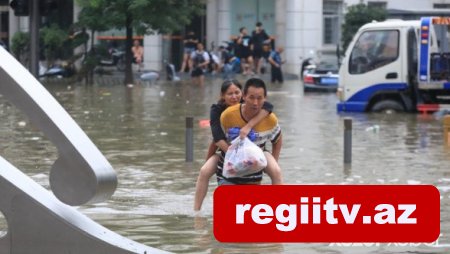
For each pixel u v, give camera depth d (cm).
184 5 6462
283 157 2642
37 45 4438
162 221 1709
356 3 8356
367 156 2694
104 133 3219
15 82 1208
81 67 6656
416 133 3394
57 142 1209
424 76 4281
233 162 1603
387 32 4341
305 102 5038
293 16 8256
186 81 7069
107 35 8088
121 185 2119
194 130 3338
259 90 1611
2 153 2634
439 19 4259
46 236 1238
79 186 1209
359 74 4375
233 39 8075
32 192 1247
